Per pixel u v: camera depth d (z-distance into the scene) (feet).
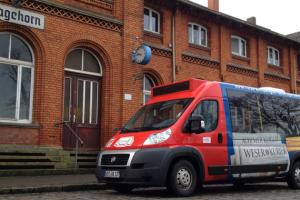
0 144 46.83
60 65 52.01
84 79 55.57
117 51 57.57
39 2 50.60
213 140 37.06
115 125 56.44
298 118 45.96
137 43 59.57
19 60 49.90
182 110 36.32
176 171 34.27
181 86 38.93
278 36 85.81
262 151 40.91
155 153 33.50
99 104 56.65
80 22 54.24
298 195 37.45
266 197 35.50
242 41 81.30
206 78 72.18
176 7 68.39
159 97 40.34
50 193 36.06
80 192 37.50
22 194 34.86
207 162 36.27
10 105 48.96
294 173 43.80
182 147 34.73
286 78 88.48
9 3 48.47
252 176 39.81
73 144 53.31
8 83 49.06
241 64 79.20
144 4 65.41
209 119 37.47
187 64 69.46
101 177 35.60
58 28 52.16
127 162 33.78
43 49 50.72
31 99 50.29
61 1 52.70
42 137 49.78
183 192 34.45
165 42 66.95
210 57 73.56
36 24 50.34
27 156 47.21
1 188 34.68
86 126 55.16
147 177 33.22
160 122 36.42
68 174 47.44
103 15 56.39
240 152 38.93
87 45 55.06
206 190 41.19
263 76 82.89
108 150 35.86
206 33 74.59
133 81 58.54
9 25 48.49
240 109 40.16
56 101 51.34
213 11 72.90
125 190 37.99
